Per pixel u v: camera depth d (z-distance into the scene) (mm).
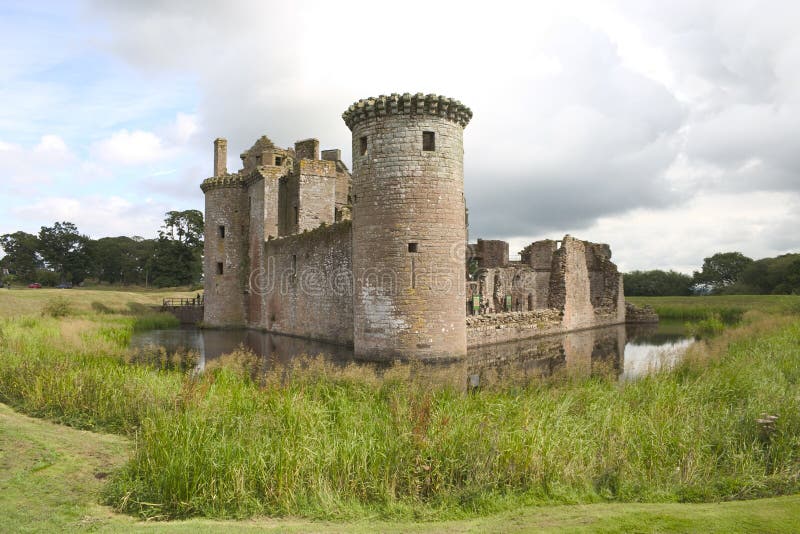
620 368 19625
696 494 7812
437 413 9953
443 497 7660
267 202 37469
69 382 13062
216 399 11070
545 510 7230
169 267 87125
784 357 16797
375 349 21609
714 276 103625
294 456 8141
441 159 21703
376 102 21422
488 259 44531
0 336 21109
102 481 8188
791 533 5984
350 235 26922
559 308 37812
